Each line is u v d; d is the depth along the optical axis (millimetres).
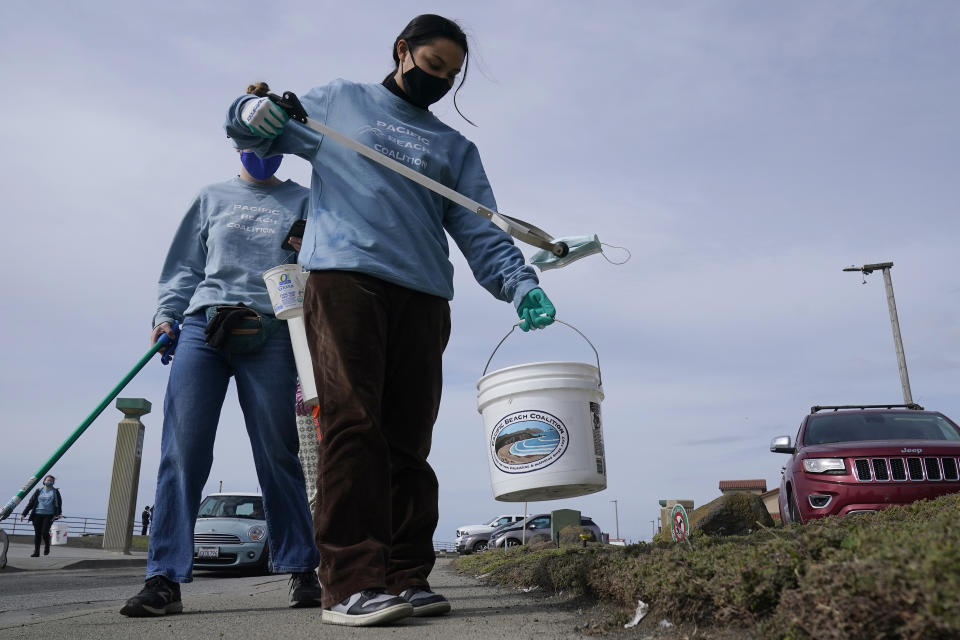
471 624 2428
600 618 2434
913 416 7062
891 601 1315
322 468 2574
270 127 2771
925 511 3930
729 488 25547
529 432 3162
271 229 3820
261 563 10914
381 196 2834
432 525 2926
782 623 1640
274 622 2627
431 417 2955
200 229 3943
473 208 2881
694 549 2553
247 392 3646
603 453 3291
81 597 5152
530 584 3734
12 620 3266
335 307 2680
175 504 3330
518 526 23000
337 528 2502
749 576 1817
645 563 2410
